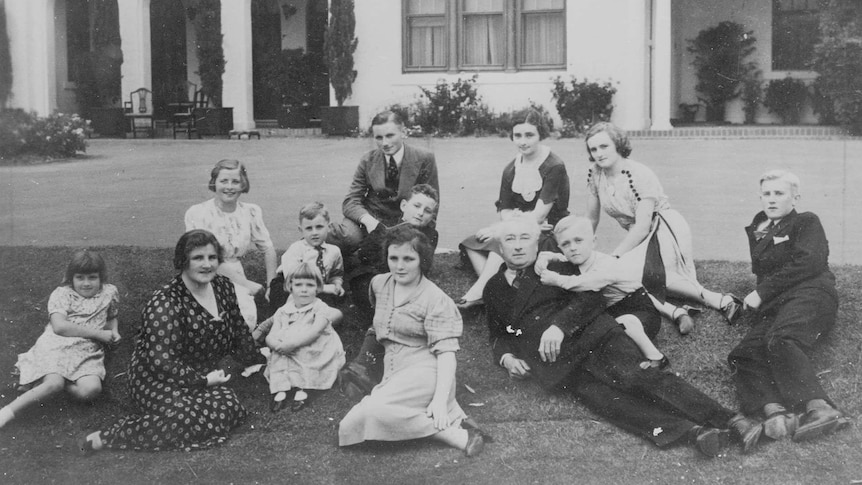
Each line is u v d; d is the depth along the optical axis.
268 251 5.30
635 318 4.41
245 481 3.70
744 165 11.28
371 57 16.50
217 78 17.38
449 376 4.11
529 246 4.49
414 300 4.25
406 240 4.23
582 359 4.27
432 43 16.27
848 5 14.98
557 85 15.34
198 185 10.69
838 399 4.35
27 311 5.44
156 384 4.14
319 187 10.02
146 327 4.19
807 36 16.95
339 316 4.82
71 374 4.44
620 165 5.09
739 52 17.36
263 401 4.48
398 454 3.95
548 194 5.31
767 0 17.14
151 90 18.50
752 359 4.34
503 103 15.93
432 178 5.52
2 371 4.73
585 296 4.37
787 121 17.06
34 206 9.20
